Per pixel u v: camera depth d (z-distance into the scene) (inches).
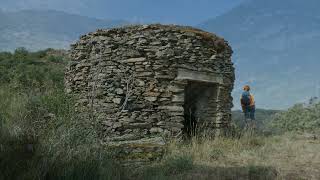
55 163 220.5
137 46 426.6
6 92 386.9
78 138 253.9
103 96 415.2
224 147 391.5
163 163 298.7
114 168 253.1
